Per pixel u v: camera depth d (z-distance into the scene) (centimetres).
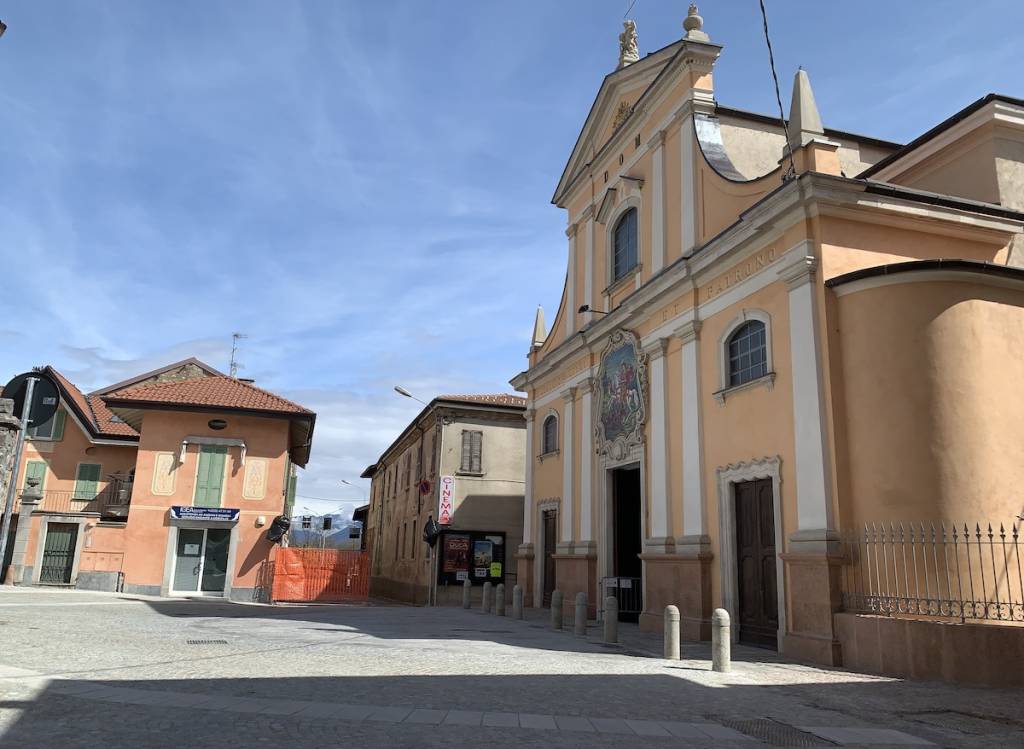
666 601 1516
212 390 2758
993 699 801
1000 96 1406
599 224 2136
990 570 1015
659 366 1661
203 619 1545
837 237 1206
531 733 571
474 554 2784
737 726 640
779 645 1180
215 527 2569
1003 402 1088
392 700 675
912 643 940
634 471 1928
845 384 1145
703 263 1486
